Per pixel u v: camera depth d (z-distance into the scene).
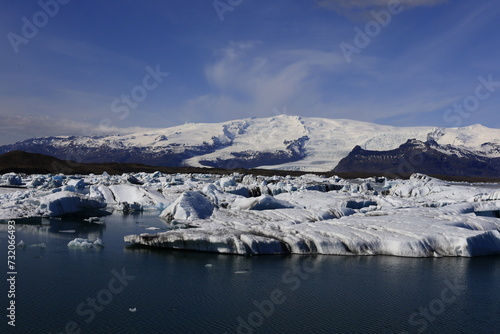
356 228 31.92
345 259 28.02
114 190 56.00
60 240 32.50
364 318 19.08
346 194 56.66
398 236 30.05
